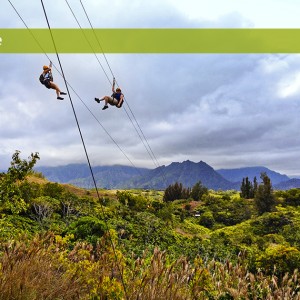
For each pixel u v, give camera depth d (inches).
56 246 260.4
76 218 1203.9
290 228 1779.0
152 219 1571.1
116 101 401.4
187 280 231.8
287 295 256.1
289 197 2925.7
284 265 638.5
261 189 2723.9
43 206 1083.9
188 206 2997.0
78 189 2401.6
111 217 1369.3
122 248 319.9
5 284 176.2
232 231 2006.6
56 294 189.5
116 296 197.8
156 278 212.5
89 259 245.4
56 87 316.5
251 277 263.6
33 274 198.8
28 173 485.7
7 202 479.5
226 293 244.7
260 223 2106.3
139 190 5531.5
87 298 194.7
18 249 221.0
